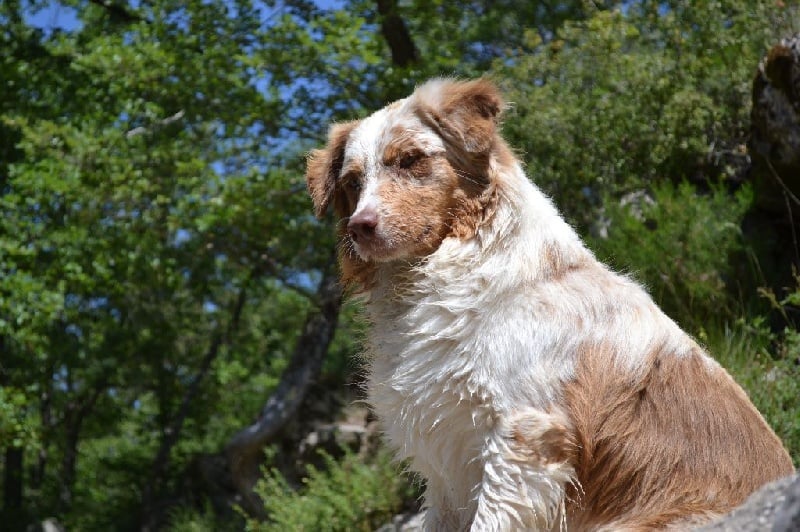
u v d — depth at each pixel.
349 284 2.14
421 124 2.04
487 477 1.93
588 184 3.42
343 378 5.69
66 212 5.02
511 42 4.77
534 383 1.93
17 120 5.00
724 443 1.94
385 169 2.04
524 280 1.97
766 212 3.09
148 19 5.80
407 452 2.01
